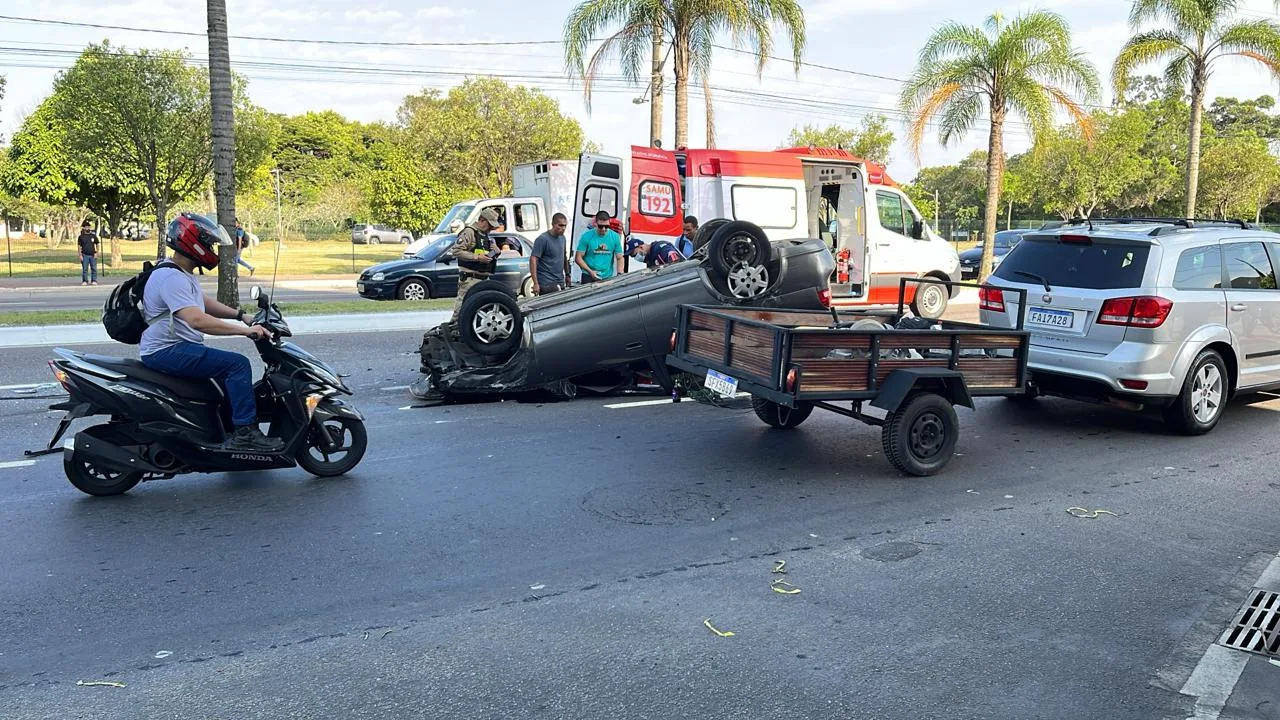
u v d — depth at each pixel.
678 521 5.84
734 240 9.52
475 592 4.73
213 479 6.61
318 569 4.99
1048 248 8.75
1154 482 6.89
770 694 3.76
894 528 5.78
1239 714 3.69
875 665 4.01
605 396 9.86
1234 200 55.81
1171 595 4.82
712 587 4.82
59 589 4.70
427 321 16.03
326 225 69.31
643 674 3.91
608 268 12.45
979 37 26.69
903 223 18.14
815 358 6.53
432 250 22.25
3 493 6.24
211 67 16.33
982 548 5.45
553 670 3.94
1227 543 5.61
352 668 3.93
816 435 8.16
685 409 9.21
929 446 6.95
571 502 6.19
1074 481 6.89
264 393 6.41
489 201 20.38
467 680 3.84
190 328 5.99
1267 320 8.72
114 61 27.83
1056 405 9.71
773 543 5.48
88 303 20.97
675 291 9.52
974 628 4.39
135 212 40.16
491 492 6.39
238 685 3.78
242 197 56.62
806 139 47.47
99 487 6.15
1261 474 7.13
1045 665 4.04
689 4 21.12
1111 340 8.08
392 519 5.80
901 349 6.83
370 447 7.58
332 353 12.48
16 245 56.41
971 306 21.50
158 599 4.59
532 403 9.48
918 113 27.39
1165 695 3.82
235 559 5.11
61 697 3.67
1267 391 9.09
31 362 11.32
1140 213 58.00
